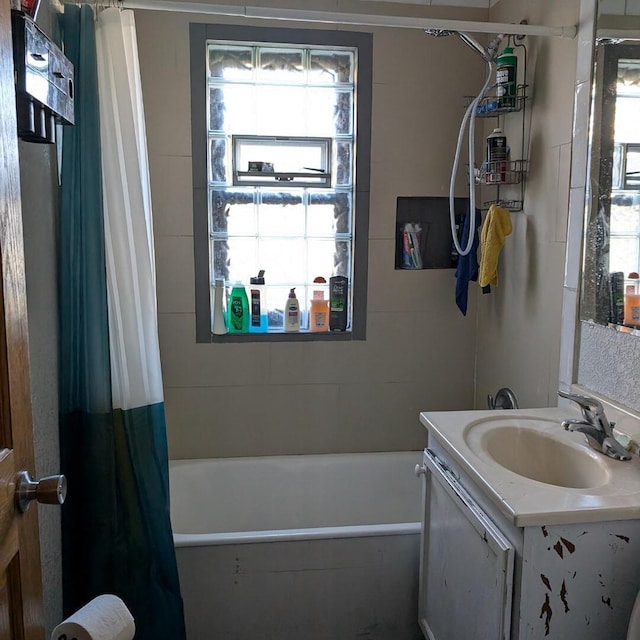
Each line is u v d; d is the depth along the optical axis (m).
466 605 1.58
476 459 1.53
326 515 2.75
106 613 0.95
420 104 2.60
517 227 2.38
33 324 1.55
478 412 1.90
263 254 2.69
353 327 2.71
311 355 2.71
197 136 2.48
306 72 2.58
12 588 0.86
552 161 2.11
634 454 1.57
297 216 2.68
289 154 2.62
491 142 2.34
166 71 2.43
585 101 1.86
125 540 1.87
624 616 1.35
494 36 2.51
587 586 1.32
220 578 2.03
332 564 2.07
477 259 2.53
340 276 2.71
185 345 2.62
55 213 1.75
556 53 2.07
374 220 2.65
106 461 1.82
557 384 2.12
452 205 2.39
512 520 1.26
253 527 2.71
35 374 1.57
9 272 0.85
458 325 2.78
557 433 1.73
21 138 1.30
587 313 1.87
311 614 2.09
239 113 2.57
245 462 2.70
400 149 2.62
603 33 1.79
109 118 1.78
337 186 2.67
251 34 2.45
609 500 1.32
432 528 1.86
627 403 1.68
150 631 1.89
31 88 1.16
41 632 0.97
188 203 2.52
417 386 2.80
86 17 1.70
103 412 1.80
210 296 2.62
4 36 0.84
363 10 2.50
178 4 1.78
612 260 1.75
